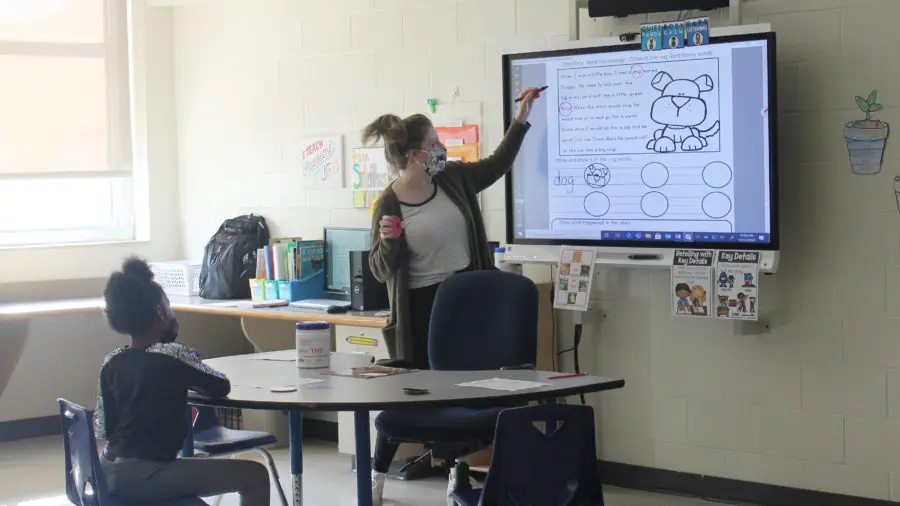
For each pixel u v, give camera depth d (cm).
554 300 451
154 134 647
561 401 462
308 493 475
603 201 442
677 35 417
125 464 302
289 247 548
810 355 418
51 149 619
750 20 423
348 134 564
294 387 309
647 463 464
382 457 379
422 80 527
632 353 464
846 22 402
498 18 495
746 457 437
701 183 417
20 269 600
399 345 416
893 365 401
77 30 623
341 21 562
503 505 266
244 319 548
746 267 407
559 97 449
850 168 405
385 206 417
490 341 379
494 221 503
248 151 614
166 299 321
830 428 416
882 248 400
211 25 627
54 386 611
